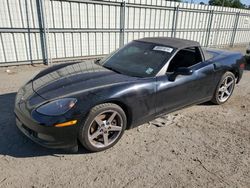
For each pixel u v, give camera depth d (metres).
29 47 7.50
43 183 2.38
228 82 4.80
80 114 2.63
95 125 2.87
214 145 3.27
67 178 2.47
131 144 3.18
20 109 2.78
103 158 2.85
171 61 3.57
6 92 4.89
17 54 7.33
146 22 10.16
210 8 12.73
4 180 2.39
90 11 8.29
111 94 2.84
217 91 4.53
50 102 2.67
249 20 16.09
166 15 10.80
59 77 3.27
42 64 7.88
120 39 9.57
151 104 3.32
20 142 3.06
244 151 3.16
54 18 7.60
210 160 2.92
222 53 4.79
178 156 2.96
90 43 8.77
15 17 6.92
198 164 2.83
